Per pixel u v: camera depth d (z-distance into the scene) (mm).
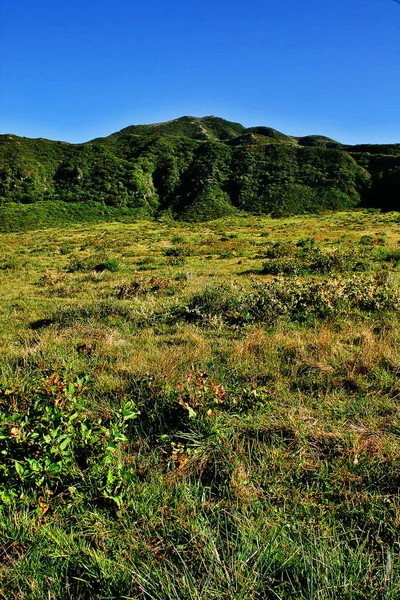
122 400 3566
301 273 13328
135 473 2750
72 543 2141
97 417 3396
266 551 2000
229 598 1773
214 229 44062
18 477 2510
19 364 5219
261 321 6723
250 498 2475
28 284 14234
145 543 2141
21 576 1961
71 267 17406
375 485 2535
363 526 2256
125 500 2477
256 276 13547
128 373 4488
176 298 9164
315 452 2912
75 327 7062
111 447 2697
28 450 2613
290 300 7316
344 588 1785
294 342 5180
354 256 15328
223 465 2797
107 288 12164
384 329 5625
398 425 3131
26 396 3379
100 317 7758
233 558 1948
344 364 4289
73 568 2031
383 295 7117
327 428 3180
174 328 6766
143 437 3279
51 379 3520
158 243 30484
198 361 4809
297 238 30359
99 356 5262
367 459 2713
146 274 15266
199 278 13539
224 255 19875
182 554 2080
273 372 4324
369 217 50125
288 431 3166
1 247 30656
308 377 4172
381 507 2340
